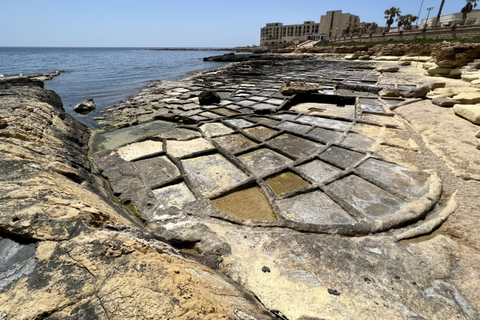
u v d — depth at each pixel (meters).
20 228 1.75
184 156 5.38
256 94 11.54
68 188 2.77
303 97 11.02
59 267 1.49
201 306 1.32
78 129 7.34
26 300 1.29
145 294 1.34
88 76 22.61
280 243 2.99
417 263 2.67
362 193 4.04
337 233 3.16
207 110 9.39
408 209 3.55
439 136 5.75
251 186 4.42
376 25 45.53
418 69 16.88
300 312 2.15
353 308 2.18
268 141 6.21
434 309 2.17
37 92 8.33
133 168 5.00
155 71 27.75
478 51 12.21
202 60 50.28
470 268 2.57
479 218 3.24
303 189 4.12
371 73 16.77
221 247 2.93
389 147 5.67
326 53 33.81
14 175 2.58
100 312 1.25
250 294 2.35
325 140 6.13
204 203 3.84
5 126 4.38
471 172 4.25
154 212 3.70
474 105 6.79
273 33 91.38
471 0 30.08
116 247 1.64
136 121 8.83
